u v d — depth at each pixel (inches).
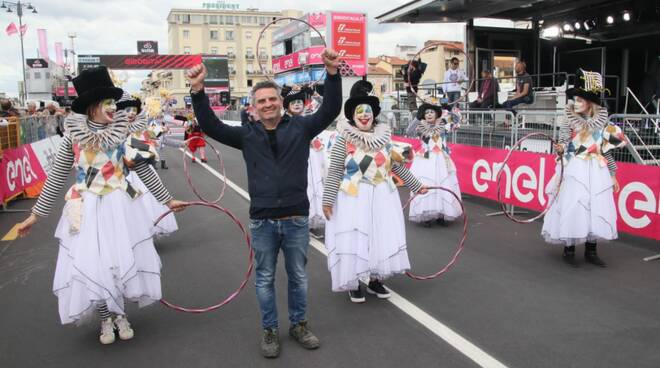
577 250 242.7
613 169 218.8
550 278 204.1
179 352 148.6
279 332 160.1
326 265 224.2
